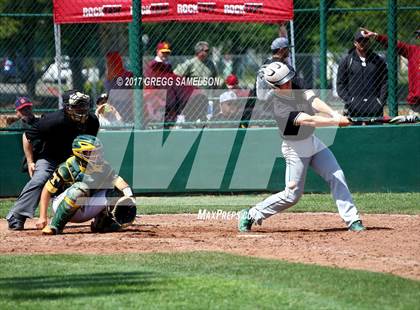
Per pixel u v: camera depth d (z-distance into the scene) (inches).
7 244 1030.4
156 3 1576.0
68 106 1125.1
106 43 2210.9
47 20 2288.4
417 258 906.7
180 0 1581.0
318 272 826.8
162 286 773.3
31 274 837.8
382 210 1337.4
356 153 1542.8
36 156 1178.0
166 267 861.8
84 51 2193.7
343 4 2463.1
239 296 732.7
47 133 1147.3
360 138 1539.1
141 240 1042.7
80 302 719.1
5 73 2089.1
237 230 1137.4
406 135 1539.1
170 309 693.3
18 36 2290.8
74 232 1137.4
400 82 1936.5
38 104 2062.0
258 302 711.1
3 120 1722.4
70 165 1116.5
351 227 1099.9
